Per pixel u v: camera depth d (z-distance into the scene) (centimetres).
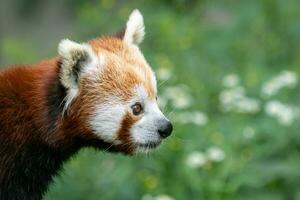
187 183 1201
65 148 940
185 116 1239
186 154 1209
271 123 1261
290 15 1616
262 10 1622
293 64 1506
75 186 1212
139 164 1217
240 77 1407
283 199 1250
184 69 1407
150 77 942
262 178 1250
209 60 1474
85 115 924
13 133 923
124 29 1010
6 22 2156
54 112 917
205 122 1242
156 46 1461
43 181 951
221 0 1673
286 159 1271
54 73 924
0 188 928
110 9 1593
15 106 924
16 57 1504
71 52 905
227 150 1214
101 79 927
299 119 1296
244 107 1273
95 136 935
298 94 1389
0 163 923
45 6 2153
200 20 1648
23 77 937
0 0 2156
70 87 912
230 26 1587
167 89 1290
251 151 1241
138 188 1200
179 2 1583
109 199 1189
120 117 926
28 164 930
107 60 934
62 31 2106
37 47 1888
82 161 1225
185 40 1448
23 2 2191
